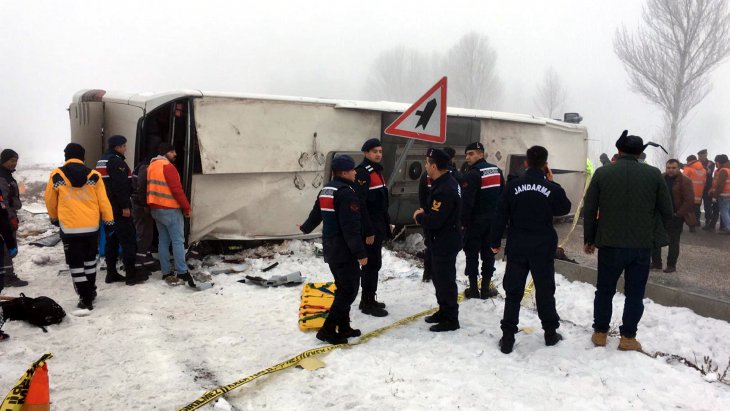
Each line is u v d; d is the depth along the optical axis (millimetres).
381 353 4543
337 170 4684
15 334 4941
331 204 4613
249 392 3904
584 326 5570
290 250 7957
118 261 7590
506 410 3604
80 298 5719
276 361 4473
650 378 4059
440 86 5887
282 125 7707
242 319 5512
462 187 5930
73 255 5629
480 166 6023
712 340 5090
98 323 5301
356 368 4262
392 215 8984
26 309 5121
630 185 4469
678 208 7434
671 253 7562
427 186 6477
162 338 4969
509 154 10117
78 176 5605
